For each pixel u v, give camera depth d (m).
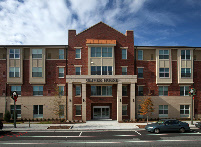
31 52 27.05
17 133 18.03
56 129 19.52
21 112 26.69
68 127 20.70
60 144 13.94
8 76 26.61
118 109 25.31
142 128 20.33
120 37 27.28
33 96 26.94
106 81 25.23
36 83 27.03
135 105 27.48
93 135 17.11
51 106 27.03
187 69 27.89
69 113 24.97
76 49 26.86
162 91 27.98
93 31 27.06
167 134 17.53
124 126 21.44
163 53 27.95
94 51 26.30
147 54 28.34
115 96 27.28
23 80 27.06
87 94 27.05
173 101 27.75
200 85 28.22
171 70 27.78
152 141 14.80
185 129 18.30
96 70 26.09
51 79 27.34
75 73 26.52
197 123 20.80
